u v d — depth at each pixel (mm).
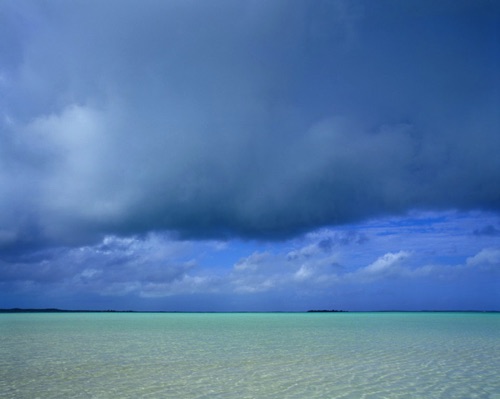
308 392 17406
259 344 38500
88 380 20484
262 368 23797
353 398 16297
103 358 28719
